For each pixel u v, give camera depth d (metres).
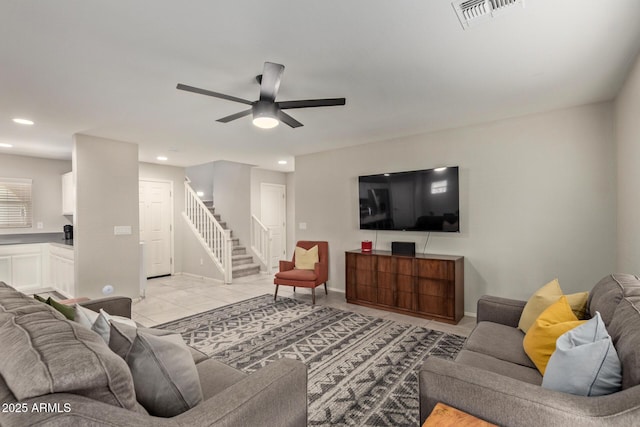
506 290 3.55
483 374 1.24
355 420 1.87
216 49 2.02
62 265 4.64
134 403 0.97
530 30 1.84
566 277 3.21
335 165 5.05
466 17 1.71
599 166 3.03
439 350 2.83
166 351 1.19
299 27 1.79
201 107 3.05
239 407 1.07
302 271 4.70
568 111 3.18
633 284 1.58
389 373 2.42
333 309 4.11
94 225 4.15
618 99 2.76
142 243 4.73
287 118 2.69
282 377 1.27
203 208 6.37
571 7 1.63
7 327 1.07
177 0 1.54
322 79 2.48
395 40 1.94
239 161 6.17
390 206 4.34
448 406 1.21
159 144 4.62
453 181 3.82
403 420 1.87
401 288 3.92
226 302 4.49
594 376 1.15
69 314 1.68
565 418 1.01
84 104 2.95
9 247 4.86
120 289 4.38
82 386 0.83
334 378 2.35
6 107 3.03
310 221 5.38
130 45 1.96
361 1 1.57
